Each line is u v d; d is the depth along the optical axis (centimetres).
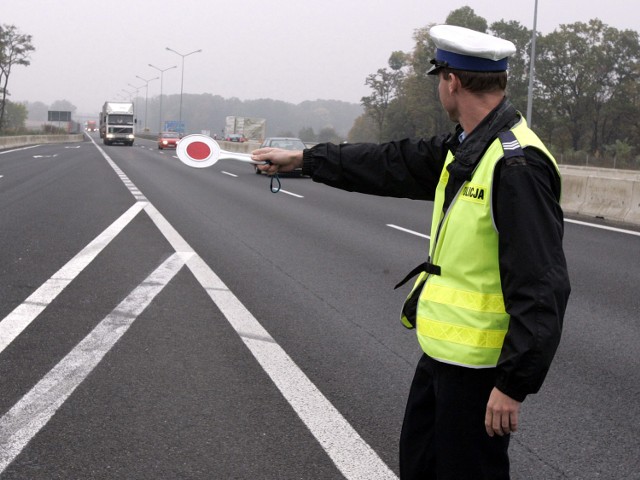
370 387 514
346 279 891
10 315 691
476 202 227
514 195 216
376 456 403
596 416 474
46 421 446
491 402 218
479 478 236
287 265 974
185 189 2195
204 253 1050
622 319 732
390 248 1145
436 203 250
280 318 698
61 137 8988
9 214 1465
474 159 230
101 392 496
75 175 2656
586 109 8956
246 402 481
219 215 1536
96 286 820
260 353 587
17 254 1012
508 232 216
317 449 412
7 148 5719
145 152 5384
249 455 404
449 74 238
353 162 286
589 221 1617
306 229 1352
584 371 567
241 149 5372
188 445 416
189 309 724
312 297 790
